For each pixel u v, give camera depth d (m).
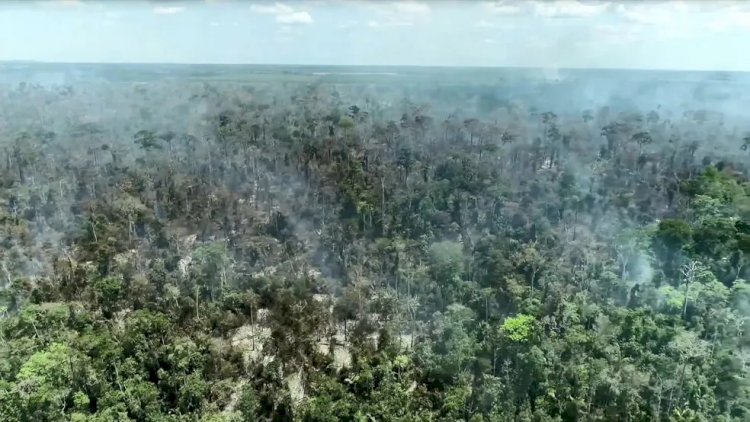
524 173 132.12
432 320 72.06
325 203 111.06
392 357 61.75
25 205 111.44
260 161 135.25
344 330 73.75
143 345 62.06
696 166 135.75
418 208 106.88
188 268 84.56
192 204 111.19
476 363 60.06
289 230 103.88
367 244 95.00
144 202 111.25
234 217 106.19
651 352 61.03
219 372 62.47
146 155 139.75
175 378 58.78
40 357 55.91
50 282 80.56
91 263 86.31
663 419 53.31
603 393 55.50
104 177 125.62
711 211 98.44
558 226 102.19
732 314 69.12
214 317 72.81
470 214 106.50
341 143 142.75
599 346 61.06
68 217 111.44
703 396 55.88
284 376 63.88
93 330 67.56
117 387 58.12
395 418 52.56
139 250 94.31
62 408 54.56
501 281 78.56
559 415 54.53
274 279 82.00
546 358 58.84
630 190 118.62
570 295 74.88
